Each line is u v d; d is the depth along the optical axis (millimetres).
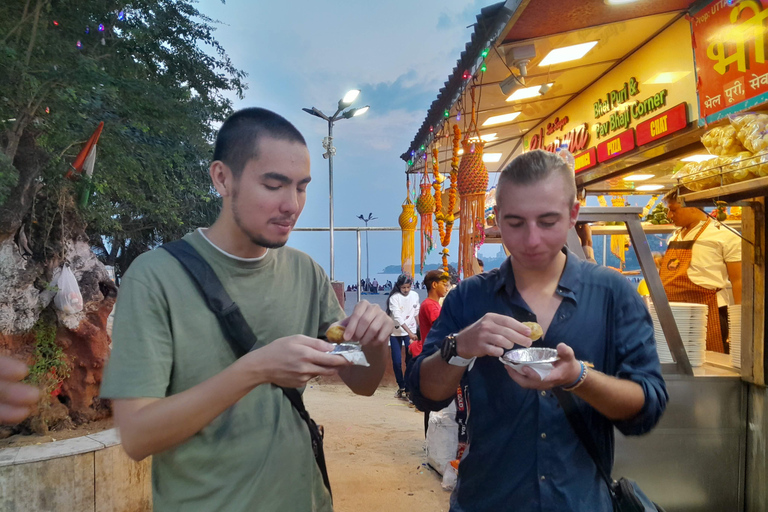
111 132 3732
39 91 2969
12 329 3223
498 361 1536
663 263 3891
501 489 1500
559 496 1422
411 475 4160
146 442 1165
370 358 1615
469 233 3785
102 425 3537
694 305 2938
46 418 3332
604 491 1461
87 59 3148
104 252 6879
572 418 1442
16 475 2680
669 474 2691
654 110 3746
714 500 2705
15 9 2941
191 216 6652
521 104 5145
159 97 3787
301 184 1380
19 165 3186
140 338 1252
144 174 4316
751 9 2748
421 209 5328
